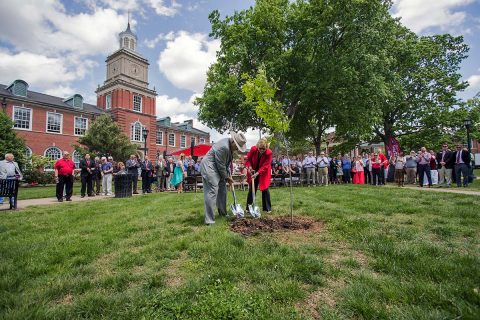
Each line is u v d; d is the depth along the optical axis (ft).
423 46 81.61
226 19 62.49
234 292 7.15
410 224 14.58
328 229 13.91
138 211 22.04
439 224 14.17
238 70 62.08
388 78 60.44
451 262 8.77
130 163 43.57
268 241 11.88
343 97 55.57
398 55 76.48
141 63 134.00
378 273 8.64
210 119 64.49
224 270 8.81
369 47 55.06
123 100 121.90
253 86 15.65
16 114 91.91
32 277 9.12
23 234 15.02
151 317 6.30
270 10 55.77
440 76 82.33
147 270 9.42
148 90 131.95
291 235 13.15
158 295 7.35
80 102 110.42
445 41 84.53
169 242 12.57
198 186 46.93
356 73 50.93
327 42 54.95
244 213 18.60
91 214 21.47
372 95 54.19
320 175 48.85
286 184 49.55
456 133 83.51
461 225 13.73
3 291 7.89
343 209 19.20
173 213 20.57
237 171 49.90
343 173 53.31
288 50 59.72
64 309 6.82
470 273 7.84
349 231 13.03
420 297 6.66
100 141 88.74
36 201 33.99
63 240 13.32
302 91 56.70
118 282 8.40
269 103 15.85
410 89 84.69
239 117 58.03
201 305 6.63
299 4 59.77
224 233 13.20
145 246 12.00
